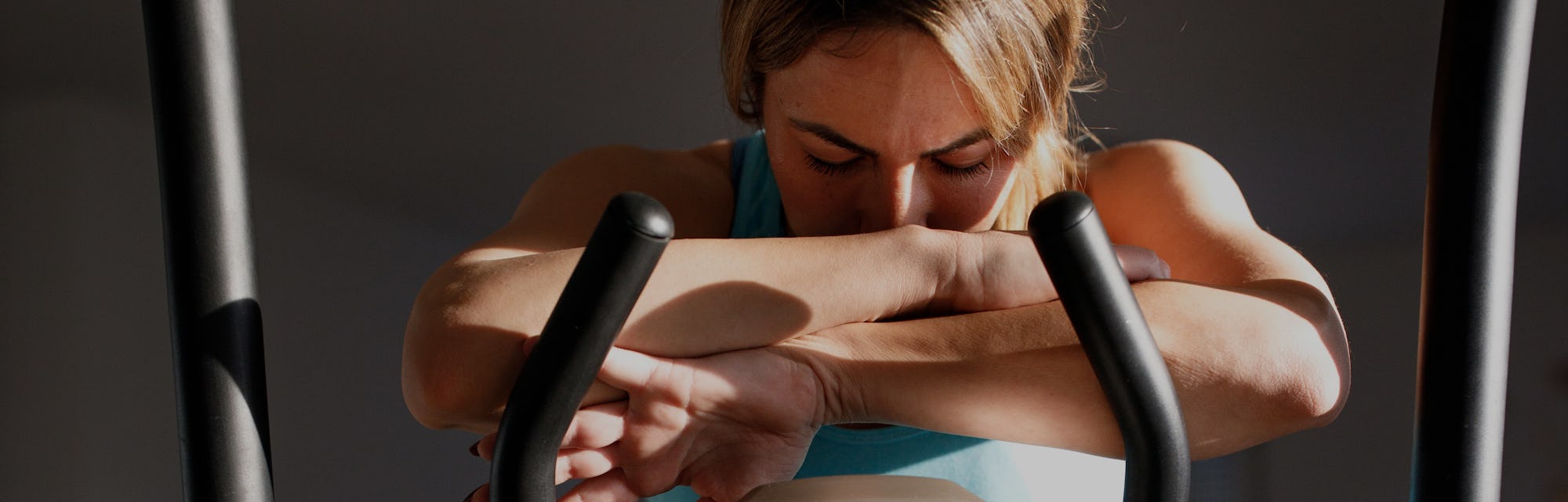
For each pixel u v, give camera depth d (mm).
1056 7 835
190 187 473
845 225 858
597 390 646
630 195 411
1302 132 2199
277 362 2338
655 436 642
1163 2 1856
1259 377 675
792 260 707
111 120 2199
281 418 2348
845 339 696
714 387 640
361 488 2473
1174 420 475
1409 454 2314
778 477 680
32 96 2129
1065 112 996
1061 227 429
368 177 2410
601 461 643
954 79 755
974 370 673
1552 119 1999
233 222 480
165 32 469
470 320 681
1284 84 2059
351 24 1947
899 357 685
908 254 714
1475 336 518
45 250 2150
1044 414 670
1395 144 2203
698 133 2352
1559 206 2117
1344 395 715
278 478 2334
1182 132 2236
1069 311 458
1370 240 2471
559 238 926
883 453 907
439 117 2238
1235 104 2129
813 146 812
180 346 477
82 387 2195
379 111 2209
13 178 2117
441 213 2547
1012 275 713
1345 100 2088
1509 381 2113
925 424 688
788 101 801
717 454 668
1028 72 807
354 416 2479
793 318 681
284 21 1938
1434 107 530
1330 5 1826
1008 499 928
